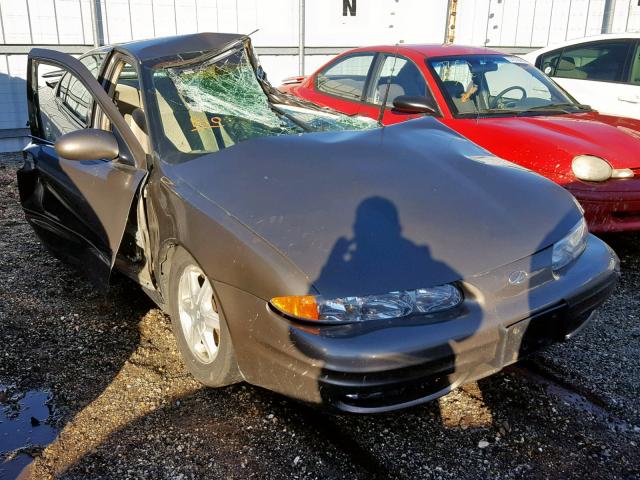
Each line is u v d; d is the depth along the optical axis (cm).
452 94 482
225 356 245
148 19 830
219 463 228
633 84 636
